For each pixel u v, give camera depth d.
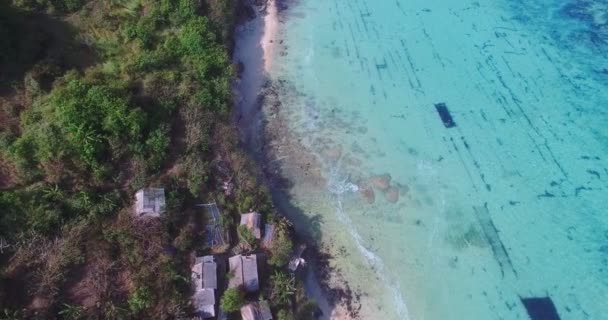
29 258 24.36
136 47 36.69
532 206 33.44
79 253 25.28
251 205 30.50
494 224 32.59
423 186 34.59
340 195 34.06
